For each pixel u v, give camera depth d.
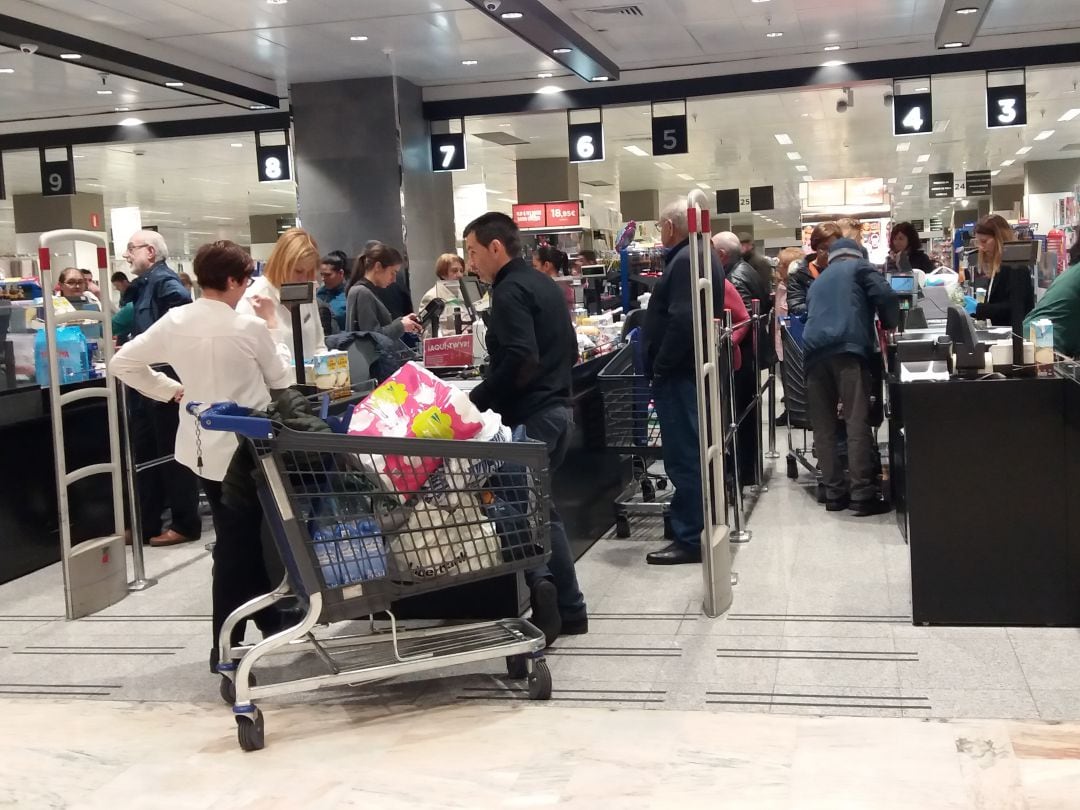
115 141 13.72
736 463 5.25
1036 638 3.60
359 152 12.23
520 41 10.72
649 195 27.05
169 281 5.57
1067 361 3.71
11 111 12.98
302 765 2.93
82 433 5.70
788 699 3.21
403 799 2.71
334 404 4.01
